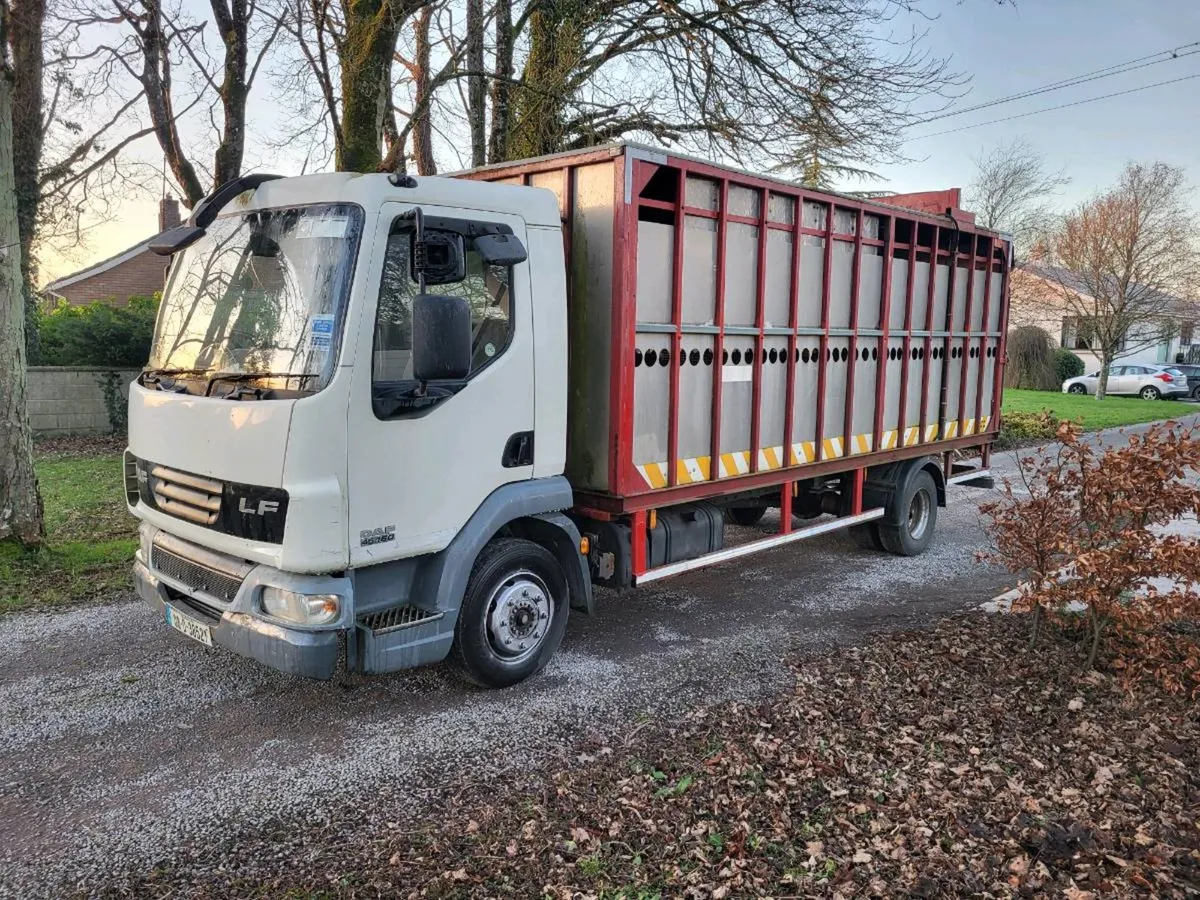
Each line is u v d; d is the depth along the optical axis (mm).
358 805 3766
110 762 4129
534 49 13086
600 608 6730
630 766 4113
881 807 3723
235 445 4016
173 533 4520
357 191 4039
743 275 5977
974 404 9281
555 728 4555
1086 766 4105
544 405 4898
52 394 15219
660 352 5355
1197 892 3150
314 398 3834
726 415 5980
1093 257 29375
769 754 4191
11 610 6246
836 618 6512
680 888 3148
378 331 4062
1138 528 5109
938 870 3266
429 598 4469
